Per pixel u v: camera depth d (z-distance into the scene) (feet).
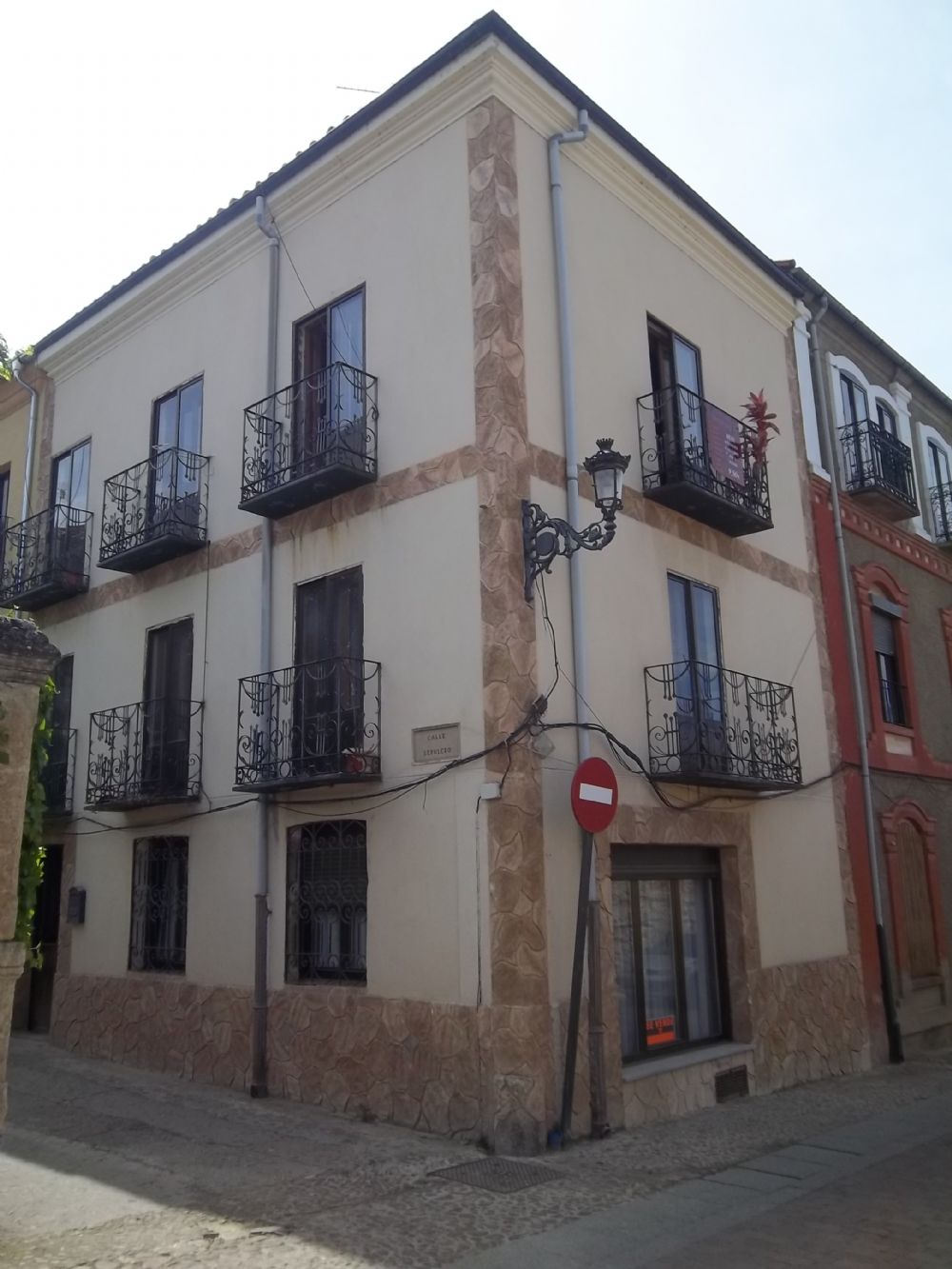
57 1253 18.75
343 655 33.14
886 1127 29.60
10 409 52.37
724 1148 26.89
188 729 37.81
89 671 43.55
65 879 42.52
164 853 38.65
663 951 33.53
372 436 33.19
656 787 32.50
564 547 29.73
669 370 38.01
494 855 27.45
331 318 35.78
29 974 44.86
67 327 47.37
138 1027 37.09
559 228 32.91
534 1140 25.76
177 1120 28.94
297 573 34.96
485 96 31.94
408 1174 23.90
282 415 36.58
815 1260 18.69
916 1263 18.54
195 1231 19.98
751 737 35.58
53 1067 36.78
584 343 33.45
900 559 52.42
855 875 42.65
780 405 44.80
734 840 36.14
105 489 44.50
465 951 27.71
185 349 41.81
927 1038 44.83
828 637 44.57
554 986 27.35
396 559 31.78
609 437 33.78
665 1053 32.63
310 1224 20.44
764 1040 35.37
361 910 31.07
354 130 35.14
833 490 46.78
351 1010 30.09
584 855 27.71
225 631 37.24
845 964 40.70
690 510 36.42
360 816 31.07
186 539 38.34
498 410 29.86
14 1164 24.68
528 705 28.45
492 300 30.55
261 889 33.32
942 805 50.52
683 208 38.81
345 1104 29.68
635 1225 20.57
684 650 35.68
